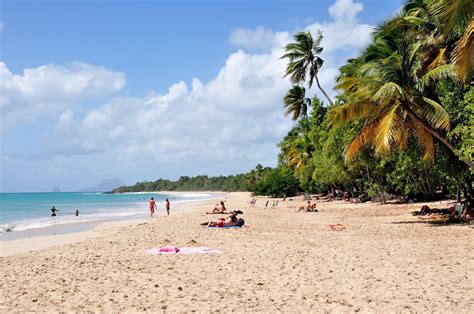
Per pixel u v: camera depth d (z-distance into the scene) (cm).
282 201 6147
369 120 2259
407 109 1989
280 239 1809
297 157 6412
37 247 1969
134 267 1191
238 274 1080
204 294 880
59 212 5822
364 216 2880
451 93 2133
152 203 3994
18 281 1039
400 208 3244
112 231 2567
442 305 777
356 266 1162
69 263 1280
